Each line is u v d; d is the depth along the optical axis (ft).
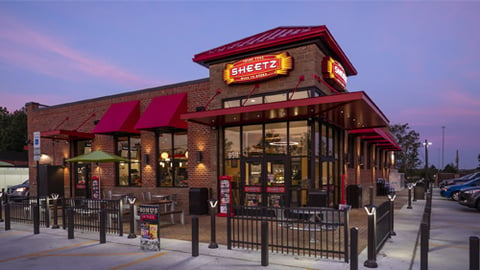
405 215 45.55
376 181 90.94
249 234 31.76
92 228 36.40
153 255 24.99
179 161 52.19
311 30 40.11
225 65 46.91
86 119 62.80
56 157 67.21
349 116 42.75
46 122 69.05
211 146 48.21
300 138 41.98
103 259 24.26
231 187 44.86
